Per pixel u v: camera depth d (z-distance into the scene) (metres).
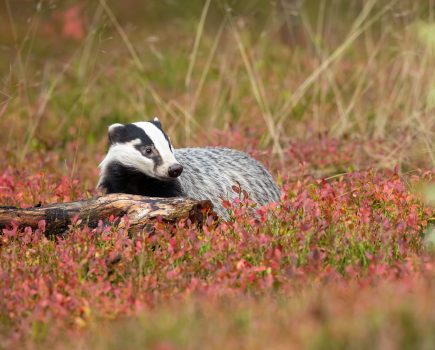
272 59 21.55
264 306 6.92
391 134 15.40
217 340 5.93
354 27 17.64
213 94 18.72
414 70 16.70
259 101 16.14
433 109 15.38
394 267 8.09
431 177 11.48
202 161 11.91
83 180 14.11
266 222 9.59
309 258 8.27
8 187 12.19
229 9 17.91
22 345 7.02
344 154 14.28
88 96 19.31
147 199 9.93
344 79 18.72
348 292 7.00
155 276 8.27
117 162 11.48
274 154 14.74
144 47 23.53
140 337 6.26
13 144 16.42
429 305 5.98
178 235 9.17
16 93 16.80
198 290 7.67
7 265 8.70
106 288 7.82
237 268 8.21
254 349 5.78
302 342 5.69
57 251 8.97
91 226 9.81
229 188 11.83
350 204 10.85
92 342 6.67
